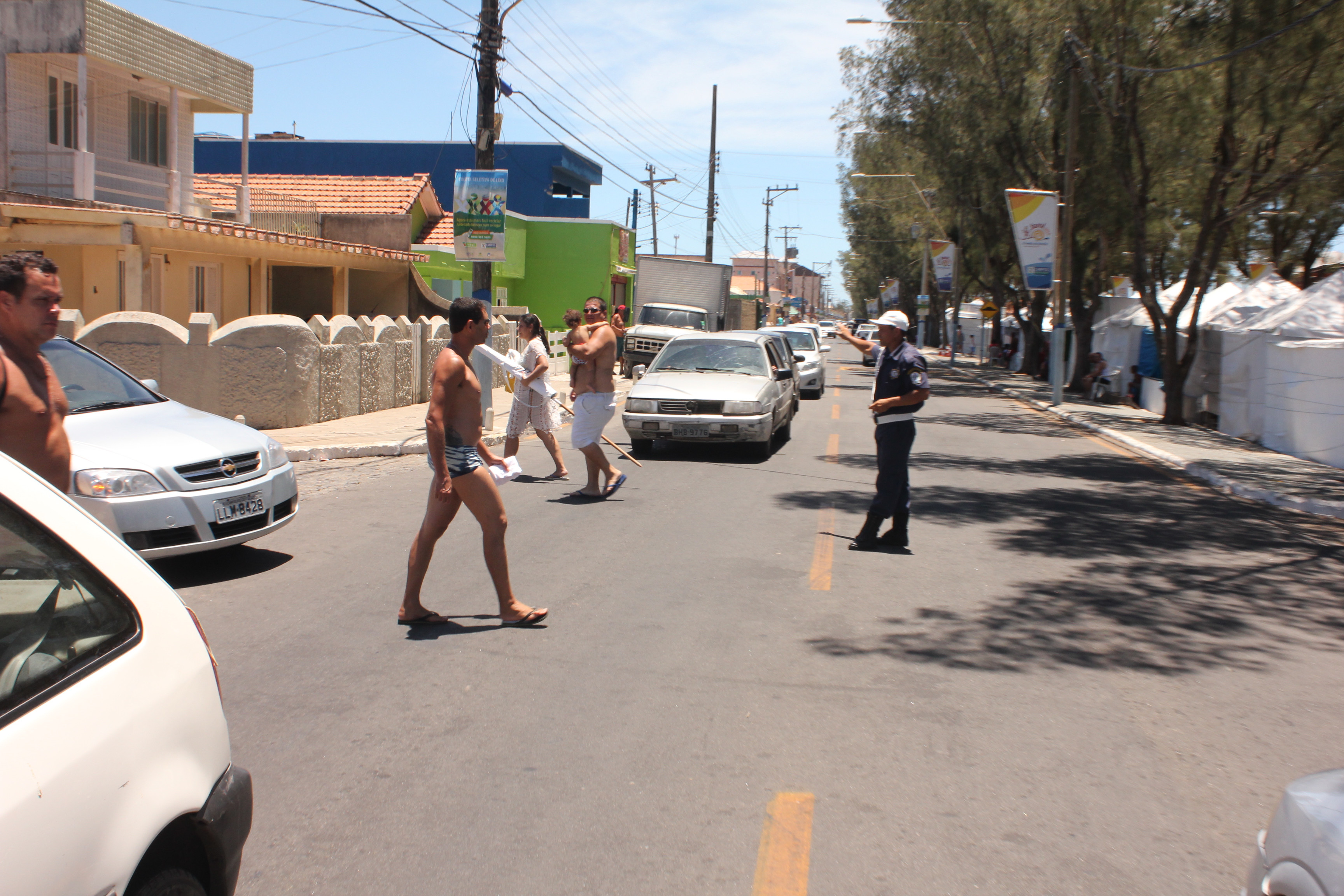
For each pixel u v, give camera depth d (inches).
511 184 1772.9
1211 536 370.9
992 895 129.8
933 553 324.8
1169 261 1205.1
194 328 558.6
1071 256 1094.4
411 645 223.5
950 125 1187.3
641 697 195.3
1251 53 708.7
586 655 218.1
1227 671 218.8
